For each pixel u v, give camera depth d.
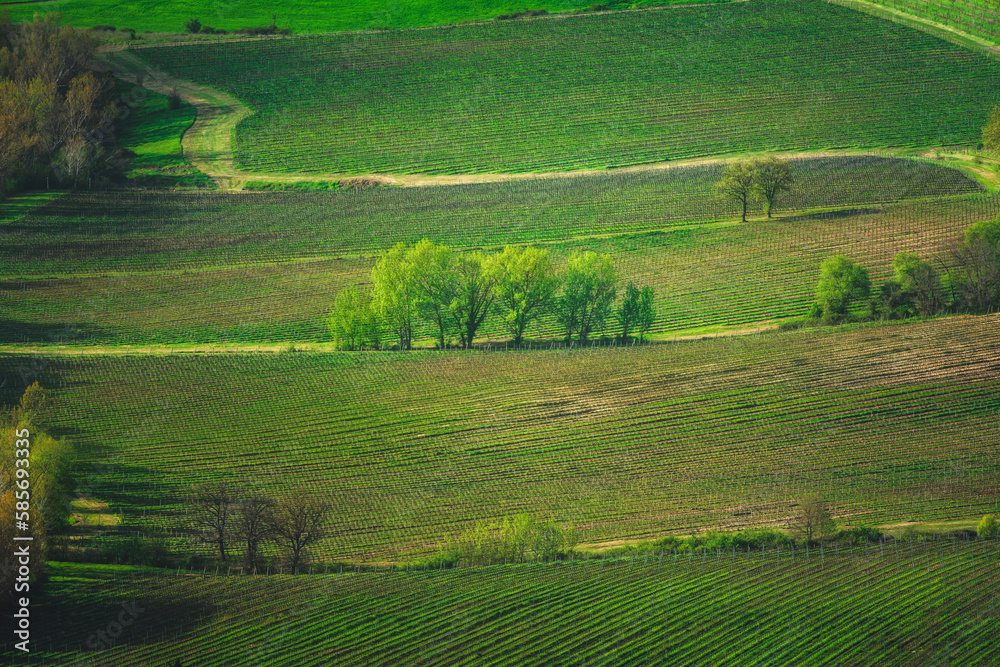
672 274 127.44
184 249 140.75
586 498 78.81
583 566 66.31
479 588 64.56
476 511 77.81
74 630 60.34
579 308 111.44
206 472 84.44
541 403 94.12
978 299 106.31
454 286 109.81
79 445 88.88
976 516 73.06
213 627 60.69
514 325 110.25
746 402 91.75
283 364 105.06
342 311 110.25
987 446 82.38
